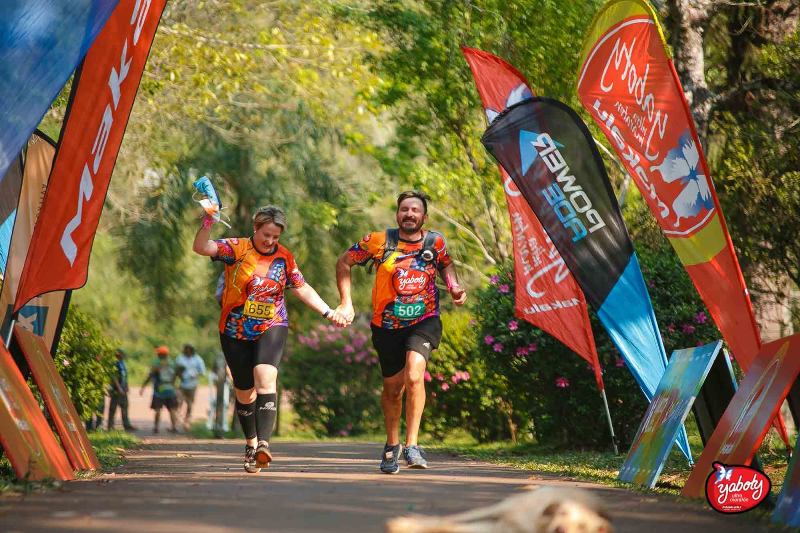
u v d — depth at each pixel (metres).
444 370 51.62
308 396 66.19
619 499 18.58
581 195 26.97
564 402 36.56
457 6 47.09
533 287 30.73
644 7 24.91
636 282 26.92
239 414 25.02
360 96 52.19
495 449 40.62
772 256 35.97
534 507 11.48
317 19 50.25
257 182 68.31
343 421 66.12
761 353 18.98
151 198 67.12
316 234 70.25
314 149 69.94
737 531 14.36
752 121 38.06
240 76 51.12
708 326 34.66
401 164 53.59
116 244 76.19
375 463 29.78
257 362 24.28
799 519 14.86
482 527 11.54
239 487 18.84
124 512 14.34
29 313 25.16
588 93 26.34
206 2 51.62
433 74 48.88
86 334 42.72
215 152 67.69
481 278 55.75
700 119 35.47
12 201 25.28
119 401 69.44
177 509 14.87
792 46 36.91
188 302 78.75
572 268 26.92
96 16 19.14
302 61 51.44
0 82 18.42
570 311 30.61
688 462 26.69
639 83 25.30
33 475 17.86
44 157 25.56
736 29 39.94
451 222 55.88
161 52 49.50
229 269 24.66
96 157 21.94
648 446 22.20
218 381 71.38
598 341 34.81
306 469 26.03
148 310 82.88
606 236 26.92
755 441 16.89
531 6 45.06
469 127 51.03
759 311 37.62
